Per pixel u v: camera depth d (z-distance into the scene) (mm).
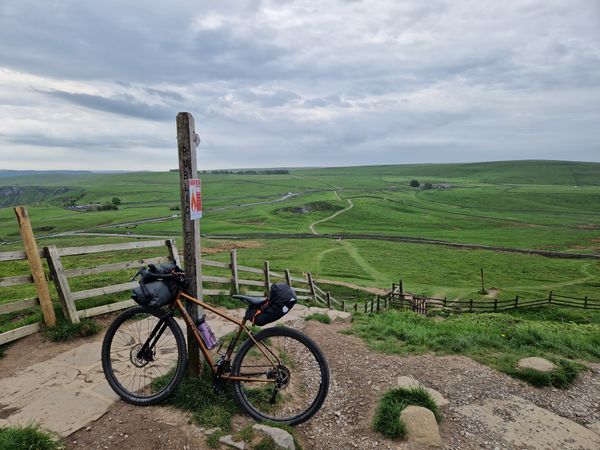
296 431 4090
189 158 4211
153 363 4988
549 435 4281
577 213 142625
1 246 97875
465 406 4777
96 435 3748
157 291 3973
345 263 55969
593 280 48812
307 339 4039
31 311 8227
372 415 4449
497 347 7043
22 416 4066
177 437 3668
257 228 104312
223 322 7551
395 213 133250
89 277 12664
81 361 5410
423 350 6566
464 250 70938
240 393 4141
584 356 7004
